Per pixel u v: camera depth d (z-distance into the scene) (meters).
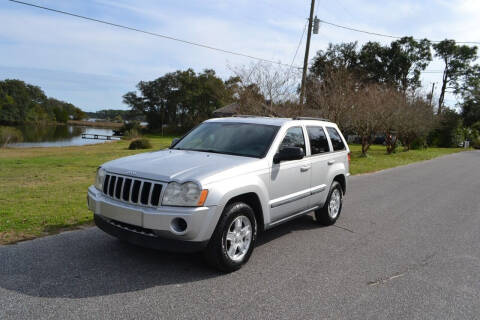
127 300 3.39
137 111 92.75
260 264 4.50
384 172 15.92
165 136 77.06
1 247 4.54
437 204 9.05
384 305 3.62
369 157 22.03
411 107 25.41
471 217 7.80
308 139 5.65
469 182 13.61
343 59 54.00
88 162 15.41
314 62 52.66
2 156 20.61
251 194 4.38
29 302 3.25
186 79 84.25
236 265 4.16
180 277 3.95
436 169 18.17
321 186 5.86
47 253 4.41
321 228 6.29
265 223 4.59
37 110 130.75
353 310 3.48
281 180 4.82
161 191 3.70
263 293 3.71
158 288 3.67
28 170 12.27
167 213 3.60
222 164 4.17
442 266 4.79
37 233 5.09
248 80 17.22
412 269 4.62
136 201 3.82
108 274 3.91
